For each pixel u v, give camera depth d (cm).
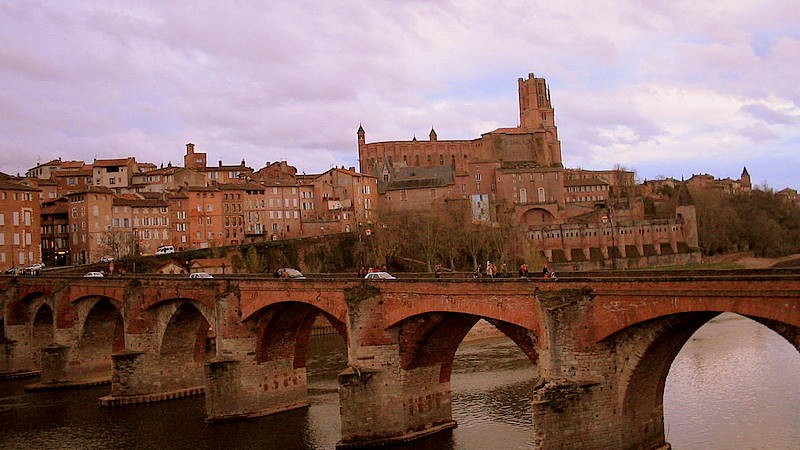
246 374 8519
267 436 7756
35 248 18450
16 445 8056
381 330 7025
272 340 8669
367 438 6919
